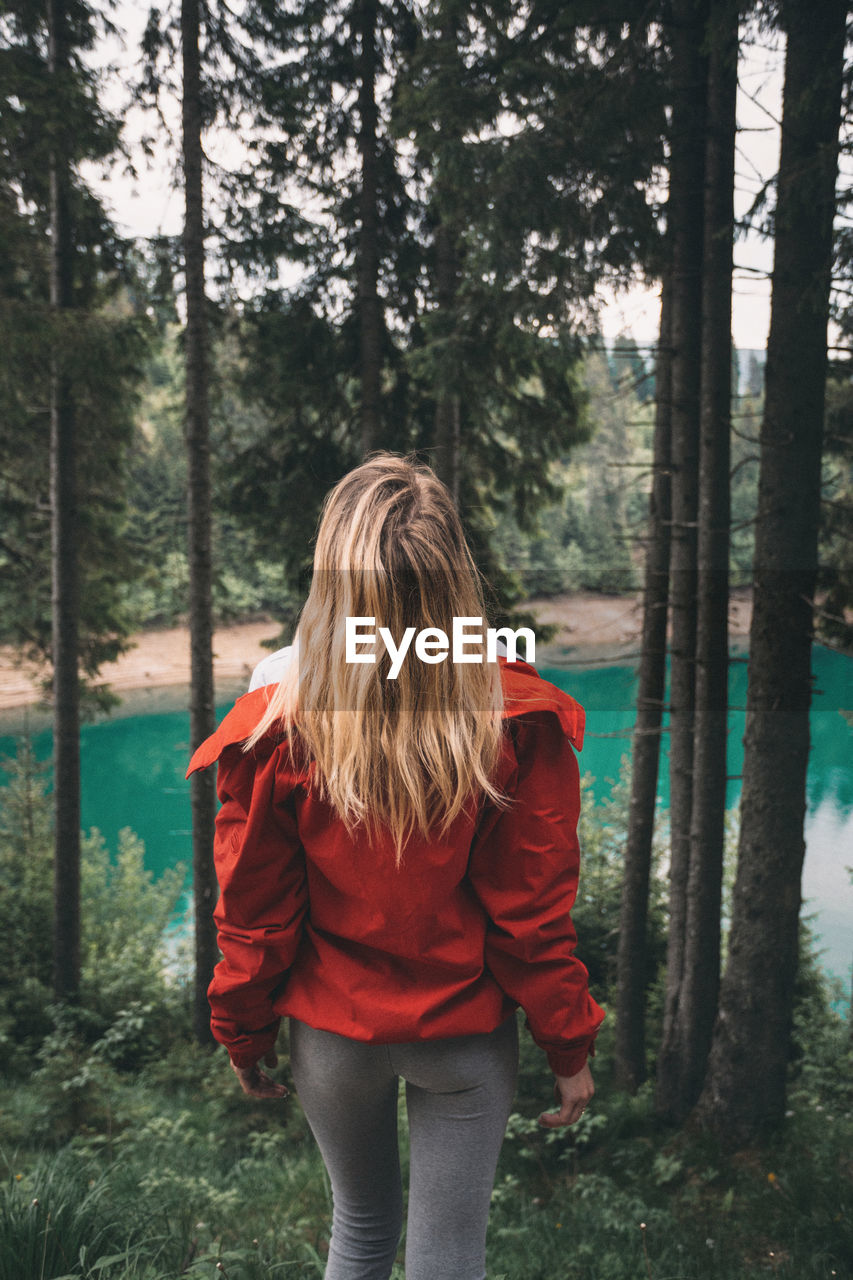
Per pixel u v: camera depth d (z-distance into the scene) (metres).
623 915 8.08
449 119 5.92
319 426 9.65
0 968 10.14
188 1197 3.56
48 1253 1.87
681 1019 6.65
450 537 1.07
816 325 4.80
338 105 8.87
